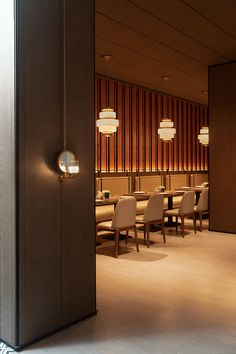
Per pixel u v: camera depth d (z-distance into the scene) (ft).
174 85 29.37
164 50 20.53
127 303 11.34
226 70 22.98
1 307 8.84
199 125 38.45
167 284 13.16
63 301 9.56
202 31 17.71
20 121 8.47
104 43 19.35
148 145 31.63
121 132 28.96
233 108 22.72
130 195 22.95
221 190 23.25
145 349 8.52
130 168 29.84
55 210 9.30
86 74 10.18
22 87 8.52
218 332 9.40
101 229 17.40
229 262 16.15
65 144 9.53
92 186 10.36
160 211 19.75
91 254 10.36
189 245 19.58
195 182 36.58
